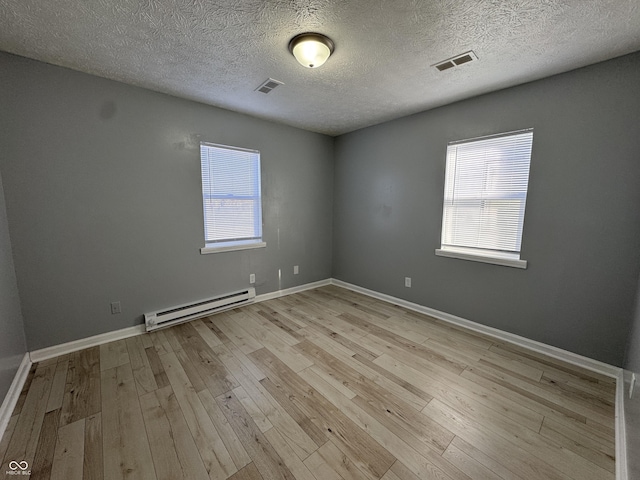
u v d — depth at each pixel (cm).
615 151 197
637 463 115
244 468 133
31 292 216
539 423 161
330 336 267
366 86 245
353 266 416
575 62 201
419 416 166
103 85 234
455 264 295
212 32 170
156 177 269
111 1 142
